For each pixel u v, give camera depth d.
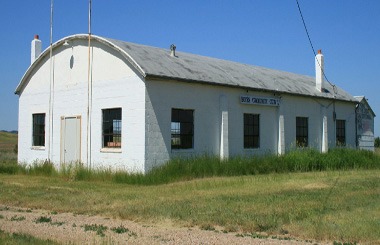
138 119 18.31
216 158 19.73
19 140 24.80
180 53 23.48
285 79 27.06
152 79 18.33
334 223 8.87
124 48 19.45
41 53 23.17
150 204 11.35
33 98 23.95
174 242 7.80
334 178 17.00
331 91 29.17
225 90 21.30
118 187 15.92
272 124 23.86
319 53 28.08
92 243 7.67
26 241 7.65
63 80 22.03
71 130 21.41
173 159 18.84
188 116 19.88
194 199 12.18
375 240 7.75
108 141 19.78
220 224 9.23
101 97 19.97
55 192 14.13
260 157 21.39
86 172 18.83
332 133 28.20
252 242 7.79
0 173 21.75
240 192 13.55
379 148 38.91
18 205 12.18
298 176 18.11
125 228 8.90
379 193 12.95
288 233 8.46
